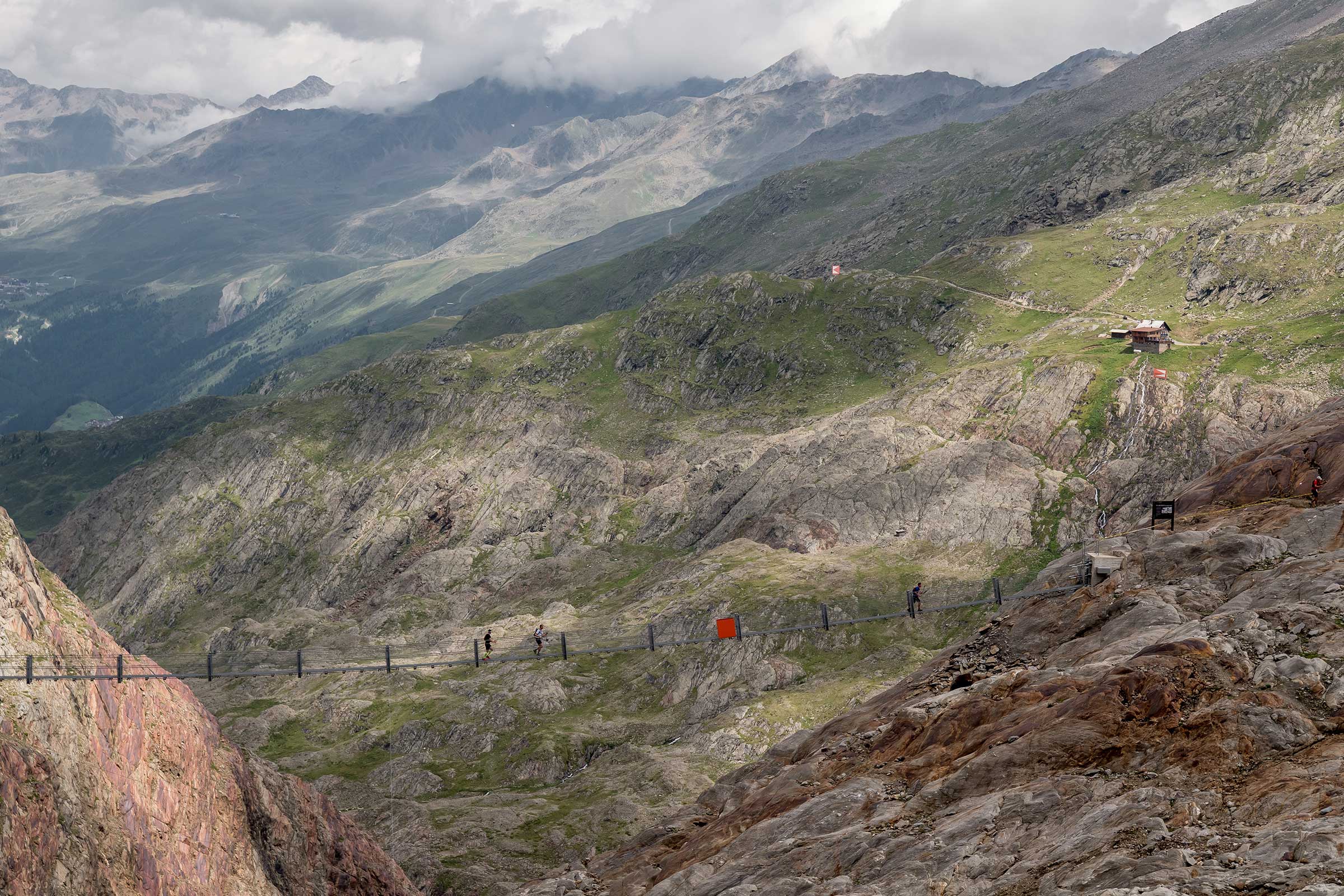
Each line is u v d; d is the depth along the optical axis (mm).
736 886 33438
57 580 68188
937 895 27516
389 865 89438
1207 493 55688
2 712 53688
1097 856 25422
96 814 56219
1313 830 22562
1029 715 35438
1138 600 42750
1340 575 37688
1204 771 27906
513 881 127062
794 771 44312
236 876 67625
